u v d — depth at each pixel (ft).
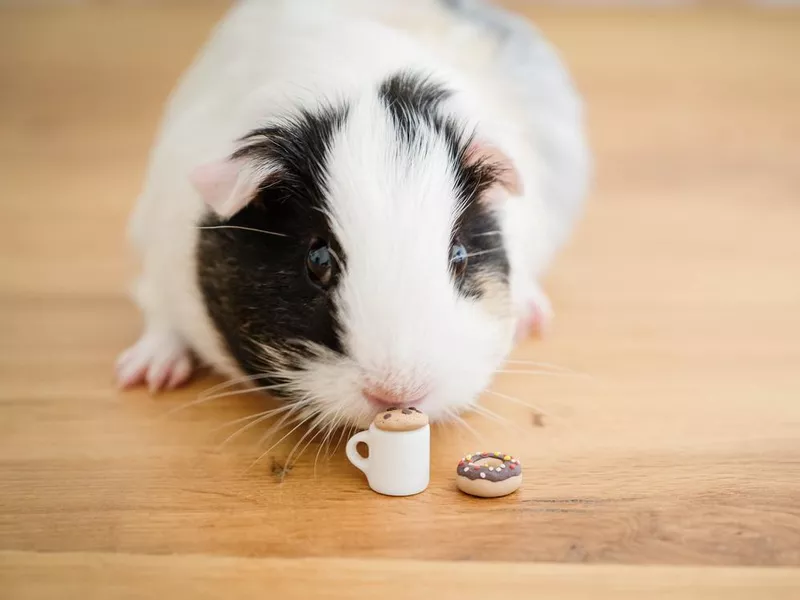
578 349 1.12
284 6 1.11
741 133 1.84
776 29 2.36
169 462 0.92
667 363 1.09
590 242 1.42
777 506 0.85
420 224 0.84
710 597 0.76
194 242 0.95
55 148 1.79
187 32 2.31
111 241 1.42
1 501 0.87
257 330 0.89
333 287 0.85
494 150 0.91
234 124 0.96
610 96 1.99
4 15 2.41
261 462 0.92
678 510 0.85
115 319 1.20
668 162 1.73
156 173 1.05
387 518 0.84
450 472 0.90
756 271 1.32
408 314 0.83
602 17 2.44
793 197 1.57
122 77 2.07
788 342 1.13
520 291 1.02
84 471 0.91
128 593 0.76
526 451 0.93
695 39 2.29
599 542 0.81
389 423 0.85
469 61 1.14
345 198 0.85
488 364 0.89
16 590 0.77
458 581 0.77
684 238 1.43
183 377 1.06
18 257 1.37
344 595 0.76
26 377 1.07
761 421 0.97
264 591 0.76
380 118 0.88
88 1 2.52
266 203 0.89
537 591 0.76
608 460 0.92
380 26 1.06
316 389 0.86
